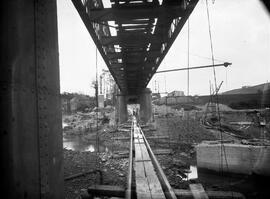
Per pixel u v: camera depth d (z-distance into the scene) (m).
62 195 4.50
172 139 23.94
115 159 16.28
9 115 2.94
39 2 3.88
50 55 4.27
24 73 3.31
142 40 15.99
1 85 2.92
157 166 10.62
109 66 22.78
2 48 2.96
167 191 7.78
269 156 11.38
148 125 37.81
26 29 3.44
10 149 2.91
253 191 10.62
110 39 16.12
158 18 12.13
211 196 7.60
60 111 4.68
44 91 3.93
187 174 14.44
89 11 10.99
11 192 2.88
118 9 11.21
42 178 3.66
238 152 13.16
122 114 51.00
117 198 8.26
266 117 22.17
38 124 3.64
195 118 36.88
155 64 21.81
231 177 13.37
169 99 70.12
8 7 3.08
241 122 31.86
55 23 4.60
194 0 9.12
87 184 10.40
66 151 20.20
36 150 3.53
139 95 49.31
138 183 8.53
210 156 14.52
